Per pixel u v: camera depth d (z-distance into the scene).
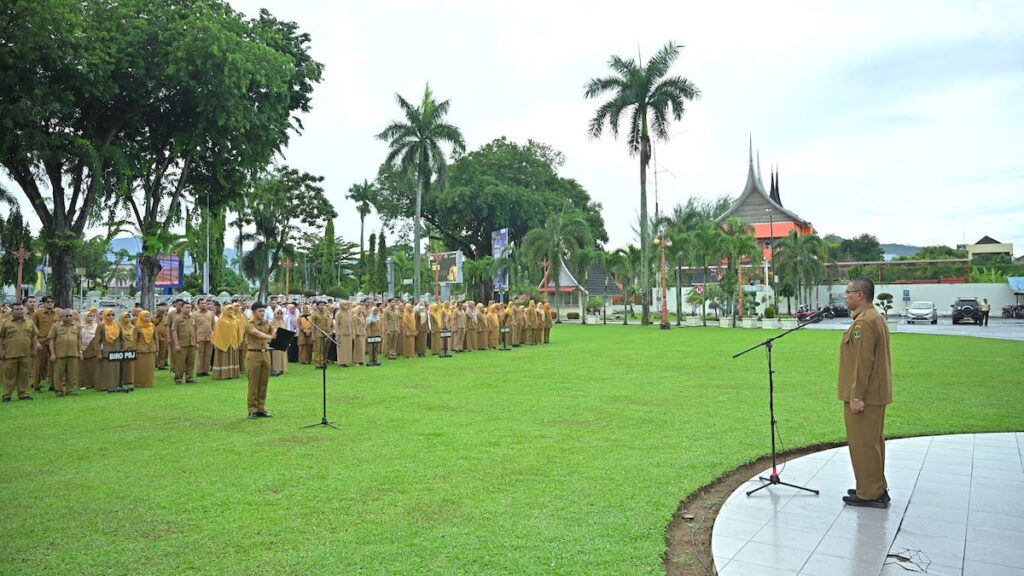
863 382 5.30
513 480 6.16
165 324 17.08
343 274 80.94
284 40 28.97
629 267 45.91
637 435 8.12
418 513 5.26
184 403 11.11
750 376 13.93
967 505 5.39
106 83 20.75
